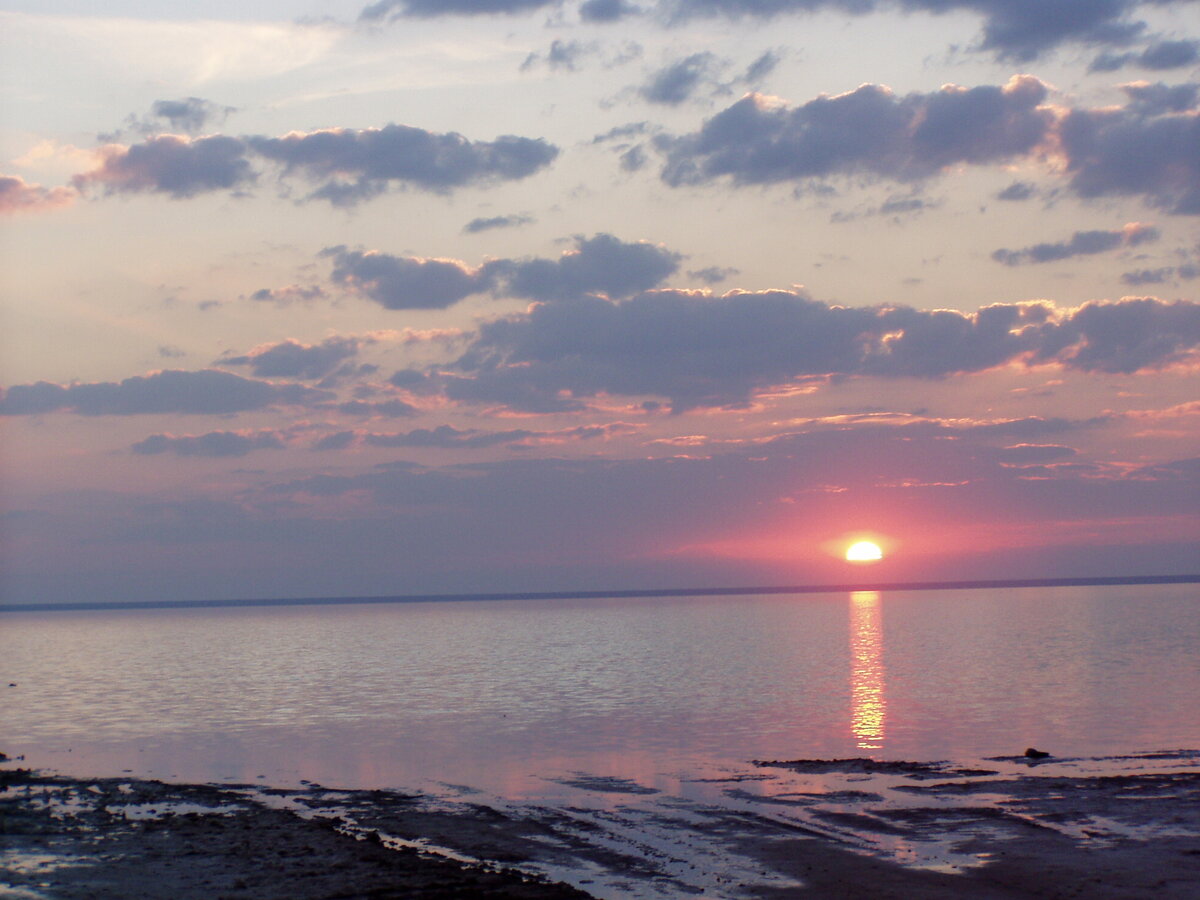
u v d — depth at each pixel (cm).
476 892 2572
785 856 2977
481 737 5316
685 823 3381
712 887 2686
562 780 4131
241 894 2555
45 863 2845
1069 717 5659
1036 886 2672
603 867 2869
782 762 4450
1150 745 4747
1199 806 3459
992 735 5097
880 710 6091
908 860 2928
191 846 3019
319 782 4156
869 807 3575
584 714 6162
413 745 5088
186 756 4828
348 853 2934
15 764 4641
